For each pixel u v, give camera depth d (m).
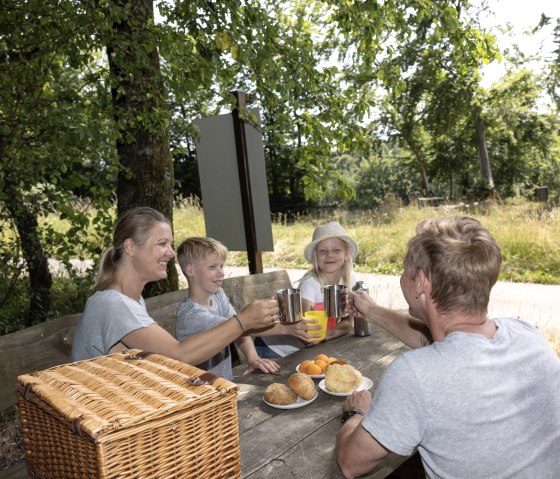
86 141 3.93
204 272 2.76
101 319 2.07
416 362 1.23
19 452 3.32
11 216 5.02
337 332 3.00
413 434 1.22
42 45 4.15
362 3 4.50
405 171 41.94
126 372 1.43
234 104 4.04
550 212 11.74
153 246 2.19
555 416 1.27
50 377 1.40
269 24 4.37
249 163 4.16
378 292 7.53
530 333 1.37
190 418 1.24
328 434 1.78
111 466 1.10
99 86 4.10
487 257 1.26
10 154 4.41
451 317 1.29
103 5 3.82
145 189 4.61
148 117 4.25
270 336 3.31
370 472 1.39
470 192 24.52
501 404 1.20
